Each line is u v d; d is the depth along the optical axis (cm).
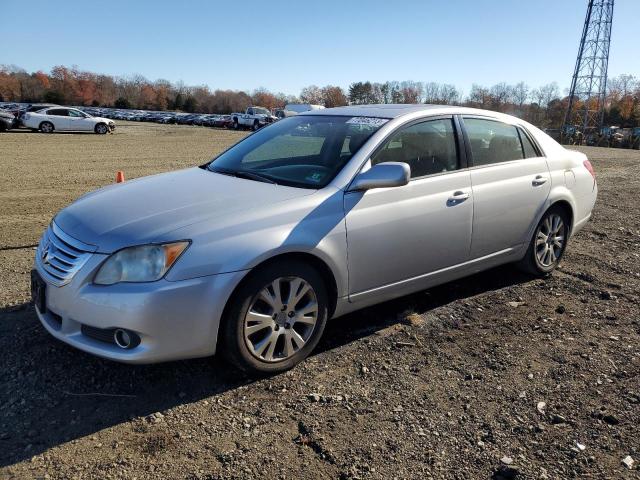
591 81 5638
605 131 5450
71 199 977
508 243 477
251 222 322
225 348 322
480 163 451
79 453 267
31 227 732
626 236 705
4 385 322
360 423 296
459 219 424
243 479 253
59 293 315
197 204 336
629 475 259
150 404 310
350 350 378
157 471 257
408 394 325
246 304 320
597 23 5550
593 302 472
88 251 308
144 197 357
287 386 332
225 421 296
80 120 3162
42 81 11981
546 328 417
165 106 11719
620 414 308
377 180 355
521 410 311
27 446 271
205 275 304
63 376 334
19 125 3153
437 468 263
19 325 397
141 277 297
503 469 261
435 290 493
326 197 353
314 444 278
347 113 445
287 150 421
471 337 401
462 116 450
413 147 409
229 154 459
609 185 1170
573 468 263
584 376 348
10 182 1166
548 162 510
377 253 376
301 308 349
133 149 2167
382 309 448
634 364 365
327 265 350
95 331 309
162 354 301
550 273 538
